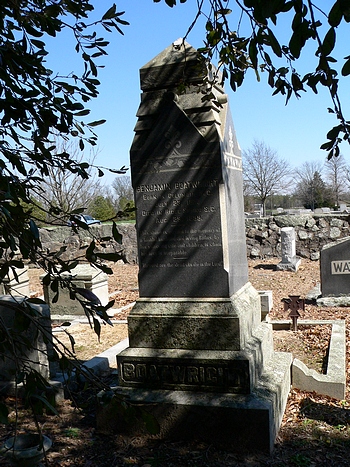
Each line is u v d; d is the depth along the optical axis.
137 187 5.05
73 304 10.03
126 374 4.86
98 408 4.70
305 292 11.86
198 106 4.85
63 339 8.23
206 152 4.78
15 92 2.62
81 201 20.34
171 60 4.95
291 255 14.83
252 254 16.73
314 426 4.81
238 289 5.18
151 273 5.04
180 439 4.50
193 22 3.92
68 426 4.89
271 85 3.55
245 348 4.74
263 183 46.34
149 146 4.96
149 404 4.55
